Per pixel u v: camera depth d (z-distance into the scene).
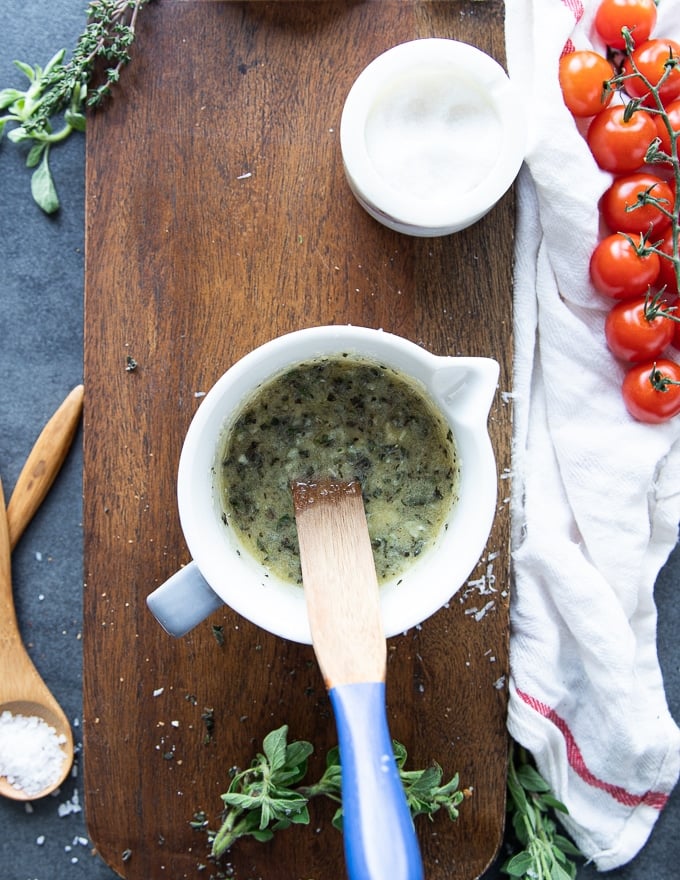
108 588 0.56
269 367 0.50
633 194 0.56
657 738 0.60
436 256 0.56
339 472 0.54
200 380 0.56
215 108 0.56
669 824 0.65
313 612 0.48
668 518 0.60
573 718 0.61
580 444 0.58
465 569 0.48
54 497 0.64
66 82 0.57
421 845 0.57
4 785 0.62
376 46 0.56
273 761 0.53
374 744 0.43
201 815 0.57
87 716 0.57
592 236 0.57
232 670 0.57
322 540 0.50
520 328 0.57
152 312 0.56
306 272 0.56
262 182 0.56
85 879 0.63
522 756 0.60
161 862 0.57
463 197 0.54
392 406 0.54
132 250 0.56
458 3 0.56
